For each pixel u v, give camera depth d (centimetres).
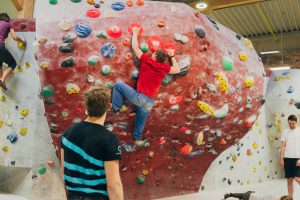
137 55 337
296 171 411
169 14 365
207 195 446
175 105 369
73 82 340
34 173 382
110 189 146
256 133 599
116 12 357
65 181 156
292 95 676
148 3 373
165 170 426
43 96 342
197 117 390
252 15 902
